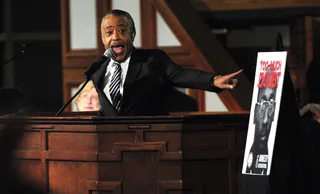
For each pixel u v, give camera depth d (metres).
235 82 12.77
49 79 26.92
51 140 13.31
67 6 20.00
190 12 19.28
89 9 19.89
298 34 19.44
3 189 13.53
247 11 19.59
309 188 13.76
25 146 13.48
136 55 13.71
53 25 27.00
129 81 13.49
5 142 13.52
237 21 19.92
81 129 13.01
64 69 20.00
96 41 19.89
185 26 19.06
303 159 13.76
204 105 18.64
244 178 12.51
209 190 12.96
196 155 12.86
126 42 13.55
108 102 13.52
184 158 12.84
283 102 13.03
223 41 20.11
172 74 13.52
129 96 13.52
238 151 12.99
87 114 16.06
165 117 12.78
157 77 13.55
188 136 12.88
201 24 19.14
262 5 19.48
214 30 20.12
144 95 13.52
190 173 12.90
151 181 12.89
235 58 20.02
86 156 12.97
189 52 18.95
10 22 26.91
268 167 12.28
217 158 12.95
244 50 20.02
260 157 12.39
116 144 12.88
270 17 19.66
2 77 26.69
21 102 15.64
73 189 13.17
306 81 19.14
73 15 19.98
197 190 12.90
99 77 13.75
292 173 13.19
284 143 13.00
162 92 14.01
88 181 13.01
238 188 12.78
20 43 26.81
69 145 13.16
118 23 13.56
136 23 19.50
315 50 19.25
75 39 19.98
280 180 12.84
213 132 12.96
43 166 13.34
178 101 17.92
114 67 13.69
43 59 26.89
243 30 20.03
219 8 19.53
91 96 17.62
